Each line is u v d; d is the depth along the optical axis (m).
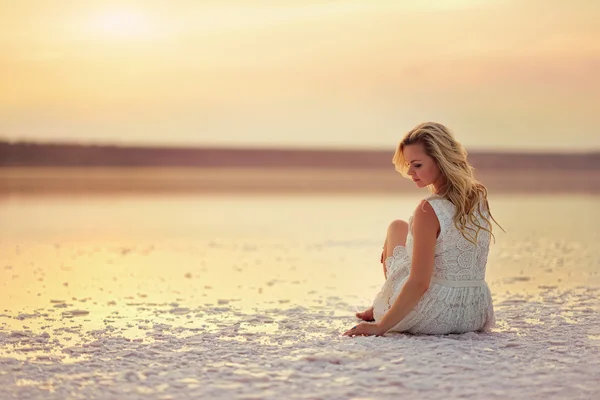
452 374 3.05
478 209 3.90
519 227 11.30
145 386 2.93
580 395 2.78
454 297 3.85
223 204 16.56
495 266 7.02
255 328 4.15
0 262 7.21
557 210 14.94
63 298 5.26
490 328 4.07
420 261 3.76
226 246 8.90
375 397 2.76
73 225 11.49
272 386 2.91
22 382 2.99
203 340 3.79
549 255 7.89
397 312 3.81
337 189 23.28
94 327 4.17
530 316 4.46
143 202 17.05
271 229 11.10
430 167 3.90
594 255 7.88
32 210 14.37
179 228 11.18
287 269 6.97
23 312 4.66
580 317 4.42
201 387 2.90
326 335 3.91
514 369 3.14
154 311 4.73
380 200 18.00
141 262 7.41
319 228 11.27
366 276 6.54
